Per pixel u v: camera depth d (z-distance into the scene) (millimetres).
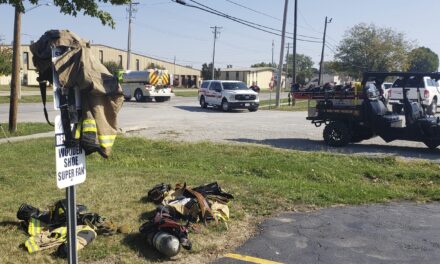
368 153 12758
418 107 13273
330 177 9398
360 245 5445
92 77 3648
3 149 12188
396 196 7840
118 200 6785
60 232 5082
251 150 12523
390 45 66750
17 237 5215
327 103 14273
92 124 3725
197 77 105000
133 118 23234
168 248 4805
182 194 6480
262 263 4879
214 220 5953
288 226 6070
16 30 16375
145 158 11602
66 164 3678
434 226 6203
